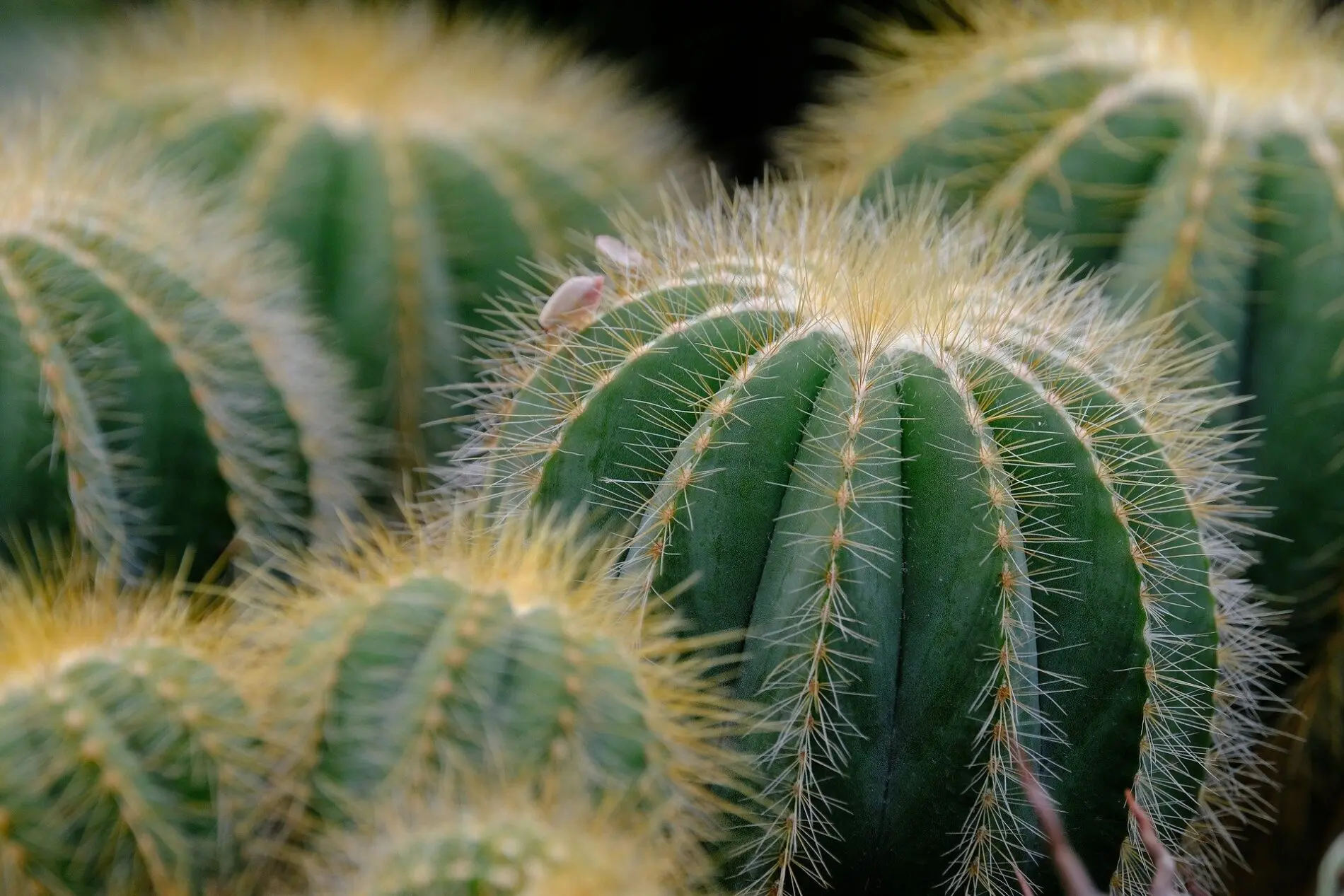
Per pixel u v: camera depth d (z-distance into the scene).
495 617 0.83
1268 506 0.96
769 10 1.27
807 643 0.85
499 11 1.29
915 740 0.86
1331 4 1.14
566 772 0.82
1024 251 0.98
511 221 1.04
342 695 0.83
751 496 0.86
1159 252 0.97
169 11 1.18
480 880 0.78
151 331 0.94
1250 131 0.99
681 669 0.85
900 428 0.86
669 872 0.82
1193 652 0.88
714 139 1.32
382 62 1.08
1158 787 0.88
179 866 0.82
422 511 0.94
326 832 0.82
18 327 0.92
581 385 0.88
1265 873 0.97
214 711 0.83
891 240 0.91
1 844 0.81
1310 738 0.96
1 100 1.13
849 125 1.07
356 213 1.03
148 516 0.94
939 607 0.85
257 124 1.04
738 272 0.90
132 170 1.01
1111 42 1.02
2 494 0.91
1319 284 0.97
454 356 1.04
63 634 0.85
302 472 0.97
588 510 0.87
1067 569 0.86
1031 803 0.85
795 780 0.85
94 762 0.82
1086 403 0.88
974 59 1.04
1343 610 0.96
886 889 0.86
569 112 1.10
